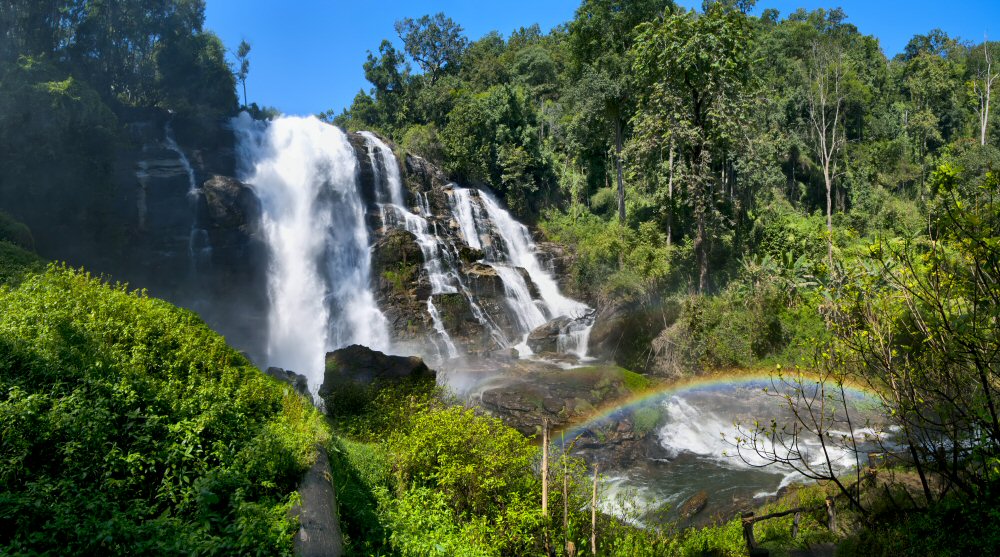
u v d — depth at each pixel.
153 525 5.55
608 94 37.81
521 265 39.81
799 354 23.52
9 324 8.80
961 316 6.11
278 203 31.77
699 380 24.36
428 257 32.66
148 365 9.45
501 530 8.91
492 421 11.61
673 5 38.56
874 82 69.69
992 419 6.15
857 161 52.50
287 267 30.27
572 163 48.81
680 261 32.41
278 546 5.87
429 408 13.71
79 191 25.16
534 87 60.00
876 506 9.47
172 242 27.38
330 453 9.66
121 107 32.53
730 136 29.81
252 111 44.94
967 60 72.94
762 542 10.18
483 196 42.28
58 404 6.91
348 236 33.56
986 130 59.91
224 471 7.00
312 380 26.95
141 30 35.69
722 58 29.42
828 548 9.27
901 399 7.05
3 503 5.27
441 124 51.53
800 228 41.97
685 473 17.75
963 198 6.32
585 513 10.21
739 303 26.88
